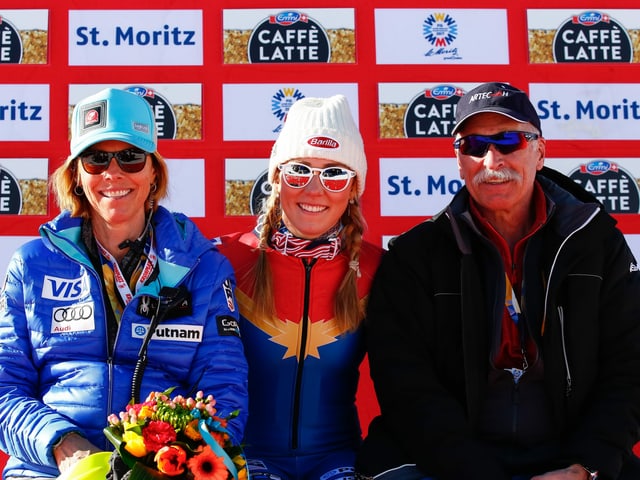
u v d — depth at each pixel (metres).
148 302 2.93
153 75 3.98
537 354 3.00
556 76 4.05
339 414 3.27
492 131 3.10
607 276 3.05
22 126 3.94
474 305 3.04
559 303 3.03
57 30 3.96
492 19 4.07
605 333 3.04
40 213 3.92
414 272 3.13
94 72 3.97
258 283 3.21
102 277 2.96
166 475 2.38
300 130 3.18
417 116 4.04
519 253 3.14
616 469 2.82
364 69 4.04
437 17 4.06
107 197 2.93
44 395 2.88
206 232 3.96
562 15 4.07
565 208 3.09
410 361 3.04
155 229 3.06
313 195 3.13
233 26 4.01
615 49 4.06
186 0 4.00
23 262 2.98
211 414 2.51
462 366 3.04
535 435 3.01
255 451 3.22
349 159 3.18
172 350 2.93
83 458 2.57
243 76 4.01
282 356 3.19
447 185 4.02
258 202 3.97
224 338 2.98
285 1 4.03
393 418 3.00
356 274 3.23
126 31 3.98
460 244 3.07
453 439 2.86
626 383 2.95
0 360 2.89
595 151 4.03
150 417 2.47
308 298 3.21
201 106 3.99
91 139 2.89
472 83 4.05
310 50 4.03
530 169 3.11
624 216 4.02
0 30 3.96
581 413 3.01
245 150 3.99
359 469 2.99
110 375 2.84
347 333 3.22
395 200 4.01
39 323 2.92
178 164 3.97
